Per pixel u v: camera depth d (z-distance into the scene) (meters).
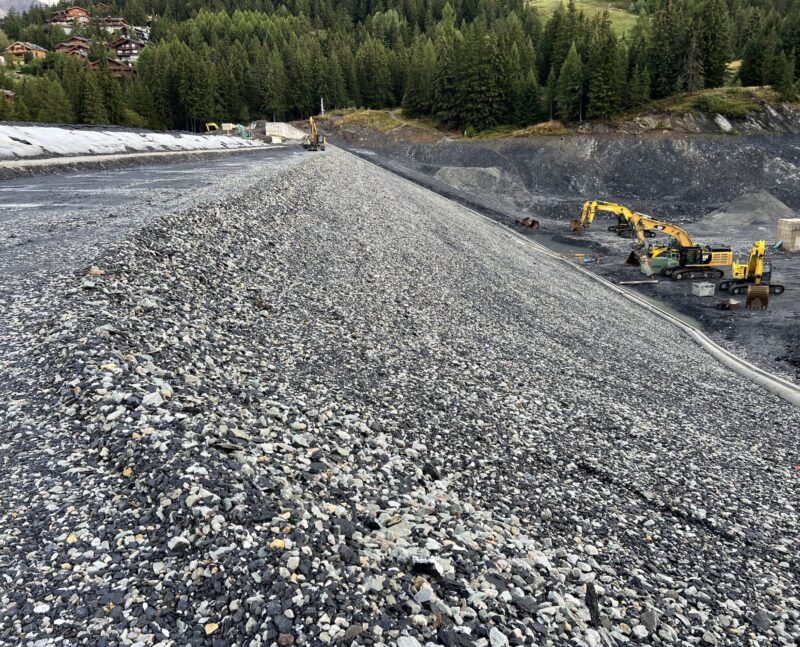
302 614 4.78
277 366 9.94
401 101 109.12
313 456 7.30
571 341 18.48
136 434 6.36
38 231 12.99
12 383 7.17
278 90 108.25
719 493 10.29
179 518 5.47
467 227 36.88
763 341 23.47
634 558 7.70
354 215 25.44
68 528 5.27
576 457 10.28
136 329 8.84
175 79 102.06
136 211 15.17
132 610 4.61
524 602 5.85
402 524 6.46
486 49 85.50
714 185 65.12
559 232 48.62
